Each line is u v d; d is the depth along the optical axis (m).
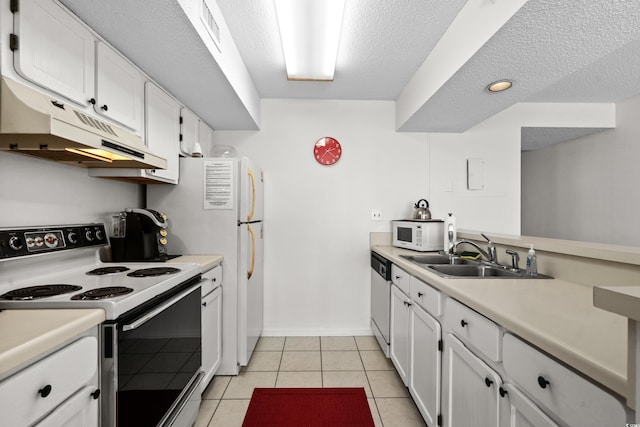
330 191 2.96
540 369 0.77
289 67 2.22
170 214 2.15
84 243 1.52
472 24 1.51
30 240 1.24
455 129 2.89
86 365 0.89
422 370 1.63
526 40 1.36
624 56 2.13
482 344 1.05
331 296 2.96
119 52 1.52
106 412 0.97
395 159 2.98
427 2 1.61
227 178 2.15
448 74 1.79
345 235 2.96
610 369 0.57
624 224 3.10
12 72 0.98
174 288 1.41
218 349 2.08
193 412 1.58
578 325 0.83
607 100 3.01
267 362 2.39
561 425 0.71
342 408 1.82
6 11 0.96
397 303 2.14
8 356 0.64
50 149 1.13
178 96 2.10
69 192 1.52
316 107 2.96
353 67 2.32
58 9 1.14
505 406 0.91
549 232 4.04
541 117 3.05
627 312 0.47
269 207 2.94
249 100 2.45
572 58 1.52
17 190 1.25
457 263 2.14
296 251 2.94
